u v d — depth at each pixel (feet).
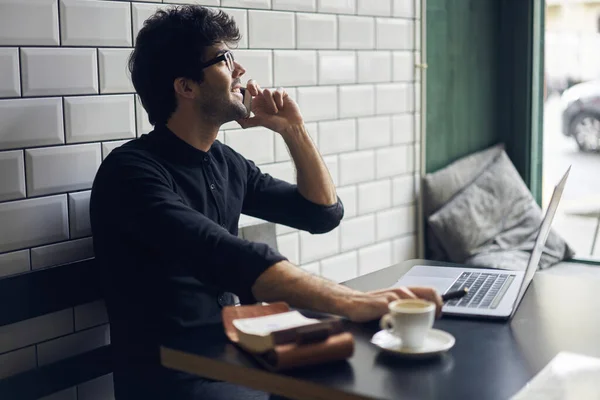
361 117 10.18
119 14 7.04
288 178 9.20
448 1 11.63
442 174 11.55
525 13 12.48
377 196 10.59
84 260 6.86
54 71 6.55
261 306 5.38
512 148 12.86
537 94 12.67
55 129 6.60
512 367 4.70
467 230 11.21
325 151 9.66
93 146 6.93
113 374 6.65
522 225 11.71
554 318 5.67
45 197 6.58
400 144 10.94
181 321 6.23
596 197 12.44
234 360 4.87
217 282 5.55
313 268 9.64
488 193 11.69
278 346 4.61
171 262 6.22
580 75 12.52
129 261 6.25
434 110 11.59
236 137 8.50
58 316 6.77
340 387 4.39
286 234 9.22
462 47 12.01
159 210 5.82
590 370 4.63
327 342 4.69
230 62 6.66
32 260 6.52
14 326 6.45
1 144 6.23
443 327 5.49
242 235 8.19
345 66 9.84
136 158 6.23
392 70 10.64
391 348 4.88
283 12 8.87
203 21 6.56
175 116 6.64
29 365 6.59
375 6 10.23
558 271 11.34
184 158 6.59
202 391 6.05
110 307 6.47
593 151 12.44
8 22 6.19
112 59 7.02
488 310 5.72
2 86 6.19
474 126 12.46
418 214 11.42
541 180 12.94
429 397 4.25
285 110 7.43
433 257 11.52
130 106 7.22
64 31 6.60
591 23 12.35
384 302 5.25
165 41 6.51
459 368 4.68
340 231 10.00
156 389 6.24
